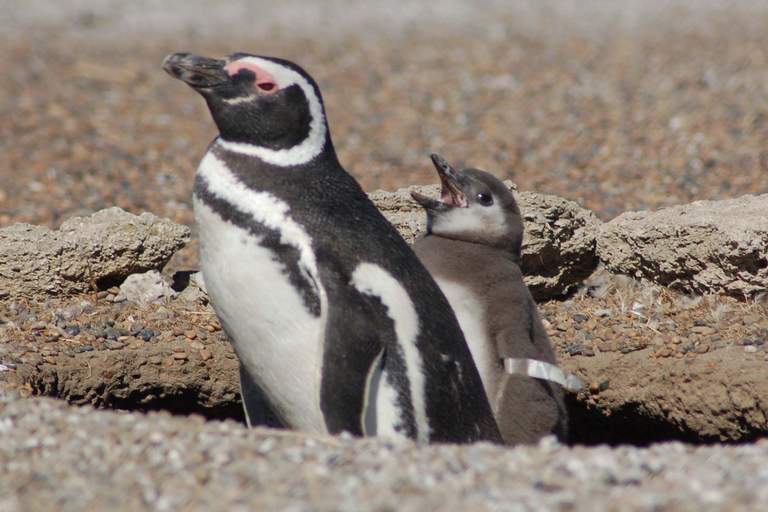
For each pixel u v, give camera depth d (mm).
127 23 64125
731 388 13375
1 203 25016
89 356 14047
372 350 9938
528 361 12289
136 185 27625
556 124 34438
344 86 44156
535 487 7215
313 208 10359
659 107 35219
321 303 10016
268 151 10719
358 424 9812
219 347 14836
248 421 11812
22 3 67812
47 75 45719
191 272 17281
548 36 57281
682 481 7445
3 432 8625
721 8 63594
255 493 7141
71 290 16031
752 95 35188
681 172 25922
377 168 29609
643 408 14359
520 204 16578
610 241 17094
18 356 13555
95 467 7758
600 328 15523
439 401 10352
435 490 7148
